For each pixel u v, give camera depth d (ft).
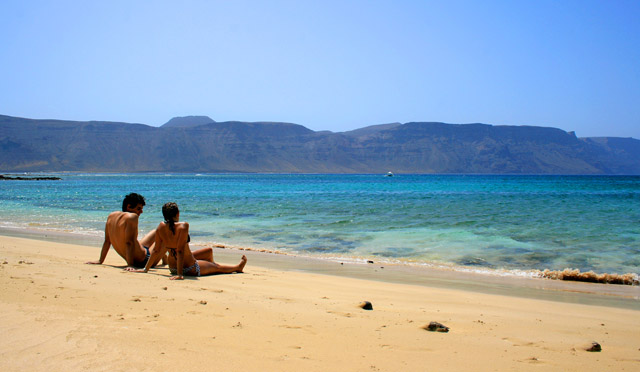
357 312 18.30
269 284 24.45
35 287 17.88
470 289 27.27
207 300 18.37
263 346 12.57
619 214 78.89
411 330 15.65
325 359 11.86
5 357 10.32
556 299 24.98
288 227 61.00
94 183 306.96
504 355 13.33
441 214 79.46
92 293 17.65
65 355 10.62
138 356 10.84
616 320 19.71
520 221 67.26
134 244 26.30
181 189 213.46
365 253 41.81
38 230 57.98
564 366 12.57
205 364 10.69
